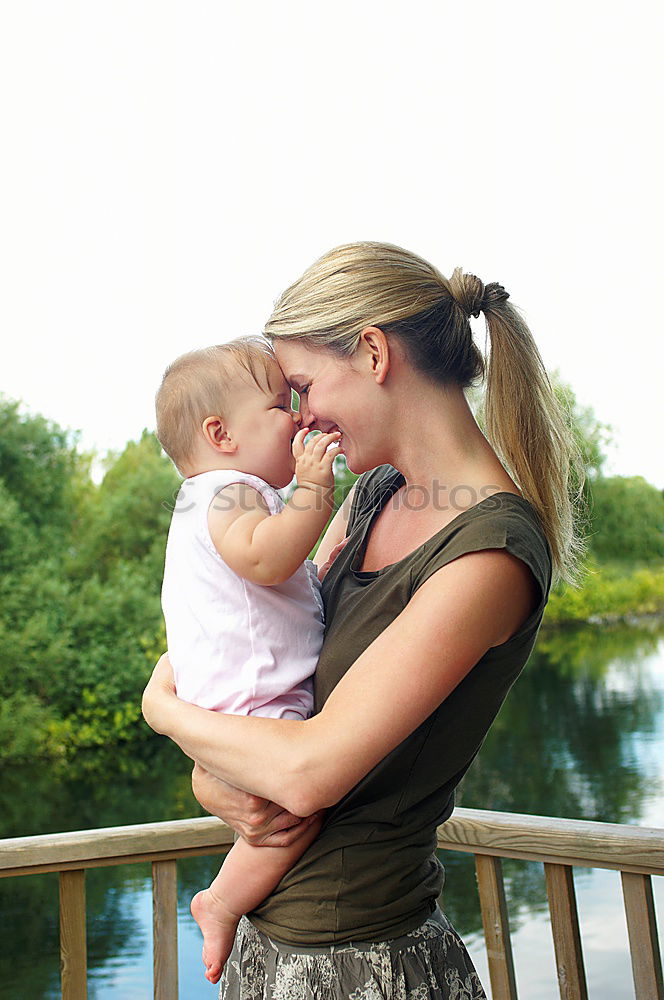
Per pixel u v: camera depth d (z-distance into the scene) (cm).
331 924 128
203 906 141
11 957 675
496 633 120
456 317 136
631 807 842
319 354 133
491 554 120
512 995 176
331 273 134
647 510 1273
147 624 1388
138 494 1460
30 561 1383
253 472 151
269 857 131
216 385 150
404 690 117
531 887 670
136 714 1342
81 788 1163
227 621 142
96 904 720
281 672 140
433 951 132
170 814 1066
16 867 176
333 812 131
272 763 120
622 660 1202
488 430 142
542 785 890
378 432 133
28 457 1428
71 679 1326
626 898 164
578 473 155
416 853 131
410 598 128
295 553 138
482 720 128
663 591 1255
